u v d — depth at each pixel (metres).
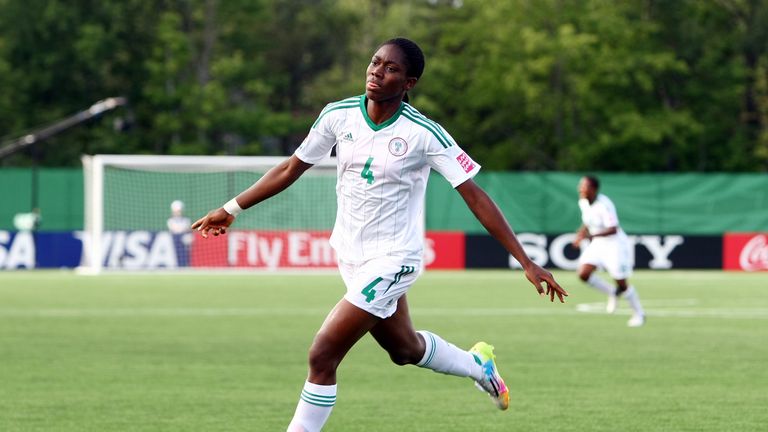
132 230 129.88
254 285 101.44
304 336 58.53
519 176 130.62
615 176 130.75
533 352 51.81
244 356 50.09
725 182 130.50
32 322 66.12
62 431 32.19
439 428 32.81
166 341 56.09
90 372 44.75
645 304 82.25
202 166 130.25
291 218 127.75
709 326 65.19
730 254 129.25
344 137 25.50
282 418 34.28
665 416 34.84
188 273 120.56
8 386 40.91
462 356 29.03
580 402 37.47
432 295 89.44
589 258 68.75
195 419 34.06
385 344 27.44
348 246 26.09
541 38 196.75
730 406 36.72
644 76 197.00
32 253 125.19
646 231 130.62
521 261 25.02
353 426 33.06
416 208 26.00
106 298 85.31
